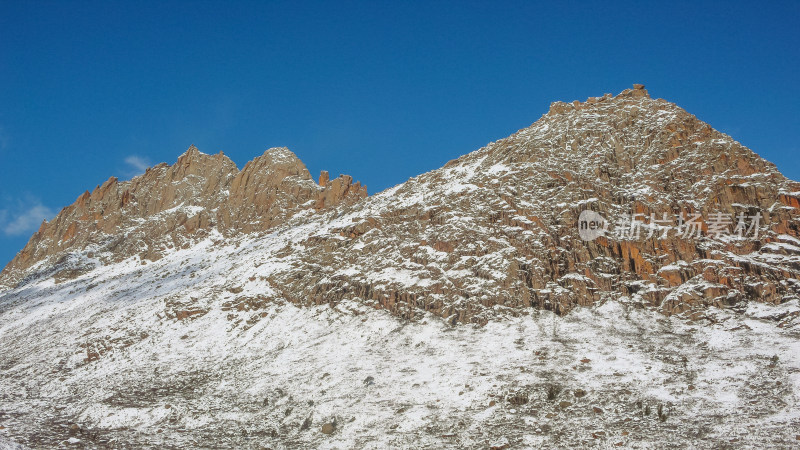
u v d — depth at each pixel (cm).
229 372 5925
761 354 4962
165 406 5231
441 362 5381
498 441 4009
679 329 5700
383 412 4600
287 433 4550
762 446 3572
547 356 5244
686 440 3762
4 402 5906
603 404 4359
